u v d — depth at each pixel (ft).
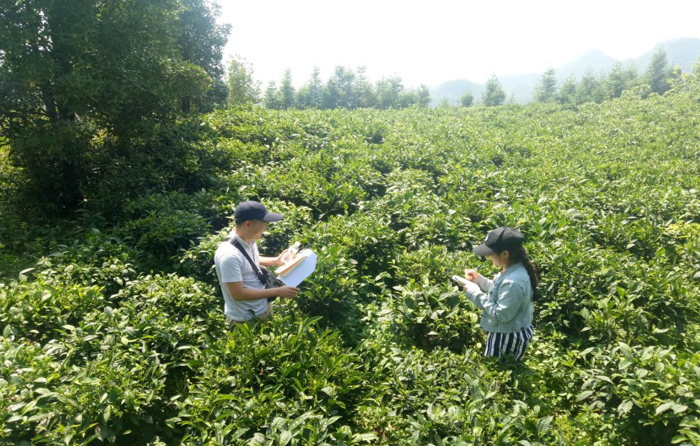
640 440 12.05
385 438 11.80
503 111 84.94
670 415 11.17
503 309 12.42
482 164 41.91
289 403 11.84
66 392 11.36
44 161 30.37
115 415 11.44
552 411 13.14
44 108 30.96
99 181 30.50
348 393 13.00
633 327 15.92
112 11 29.53
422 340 16.20
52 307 15.71
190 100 60.80
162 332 14.47
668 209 28.84
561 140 54.95
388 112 80.74
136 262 20.61
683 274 21.07
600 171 38.63
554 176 37.32
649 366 12.71
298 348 13.53
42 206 30.14
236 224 12.77
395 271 21.65
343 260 18.61
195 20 72.08
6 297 16.02
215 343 13.58
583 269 19.03
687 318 17.76
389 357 14.61
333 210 28.86
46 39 27.50
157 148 35.45
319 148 42.98
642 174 37.40
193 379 14.11
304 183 30.37
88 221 26.91
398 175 34.94
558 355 15.87
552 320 18.03
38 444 10.98
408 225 26.35
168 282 17.69
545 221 25.20
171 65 35.40
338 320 17.19
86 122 31.04
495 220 26.58
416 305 16.51
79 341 13.93
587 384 13.12
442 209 28.45
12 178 30.99
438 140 50.37
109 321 14.87
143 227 23.24
